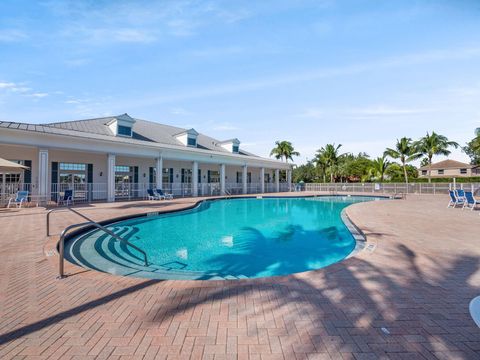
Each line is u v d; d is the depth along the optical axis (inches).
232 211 612.4
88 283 151.3
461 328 105.0
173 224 439.8
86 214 433.1
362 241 291.9
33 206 544.4
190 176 1029.8
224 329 104.3
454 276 161.9
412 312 117.6
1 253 211.2
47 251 216.4
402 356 88.3
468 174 1625.2
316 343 95.3
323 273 166.4
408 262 189.0
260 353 89.7
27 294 136.9
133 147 723.4
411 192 1197.1
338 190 1375.5
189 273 215.0
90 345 94.3
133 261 243.8
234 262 248.1
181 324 108.0
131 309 120.6
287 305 124.0
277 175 1293.1
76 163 722.8
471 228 322.7
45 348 92.8
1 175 611.5
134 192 814.5
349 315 114.9
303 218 512.7
